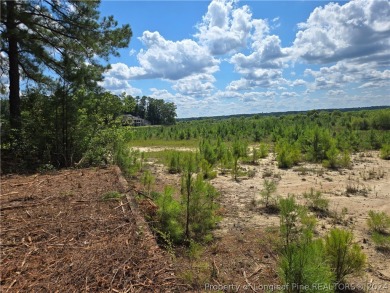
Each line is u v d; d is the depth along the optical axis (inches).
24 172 309.7
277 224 206.1
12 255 121.9
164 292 100.5
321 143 508.7
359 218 223.8
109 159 391.2
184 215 192.4
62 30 420.2
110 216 165.6
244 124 1296.8
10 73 393.7
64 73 393.7
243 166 465.7
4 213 169.9
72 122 370.6
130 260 118.1
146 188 283.0
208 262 147.6
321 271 107.4
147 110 4077.3
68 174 282.8
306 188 319.6
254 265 146.3
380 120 1014.4
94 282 103.6
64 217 164.2
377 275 143.9
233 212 234.8
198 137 1136.8
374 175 383.2
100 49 440.1
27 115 361.7
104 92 414.6
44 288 100.2
